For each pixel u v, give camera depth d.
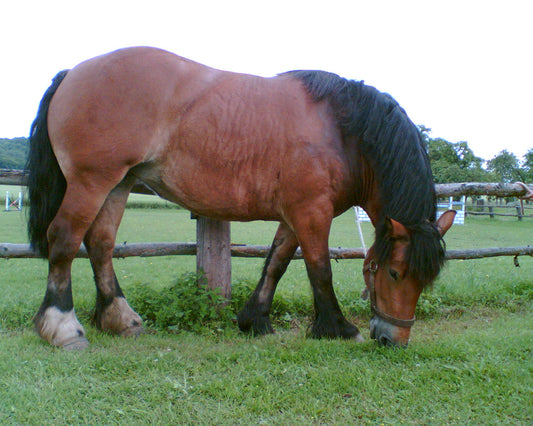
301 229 3.16
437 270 2.83
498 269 7.13
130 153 2.98
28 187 3.21
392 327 2.99
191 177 3.15
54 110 3.05
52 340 3.01
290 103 3.17
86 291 5.09
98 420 2.09
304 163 3.07
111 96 2.94
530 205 24.11
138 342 3.21
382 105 3.18
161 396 2.32
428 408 2.26
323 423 2.12
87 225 3.03
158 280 6.20
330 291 3.31
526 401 2.32
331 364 2.80
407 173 3.00
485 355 2.92
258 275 6.45
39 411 2.13
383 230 2.96
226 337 3.55
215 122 3.09
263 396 2.35
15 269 6.61
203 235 4.07
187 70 3.20
